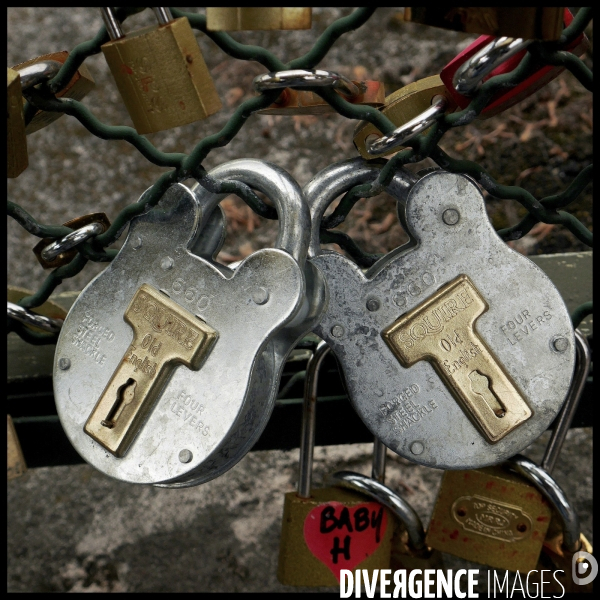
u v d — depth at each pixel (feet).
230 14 2.24
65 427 2.62
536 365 2.64
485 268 2.63
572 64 2.33
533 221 2.81
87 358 2.61
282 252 2.39
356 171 2.73
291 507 3.20
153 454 2.49
